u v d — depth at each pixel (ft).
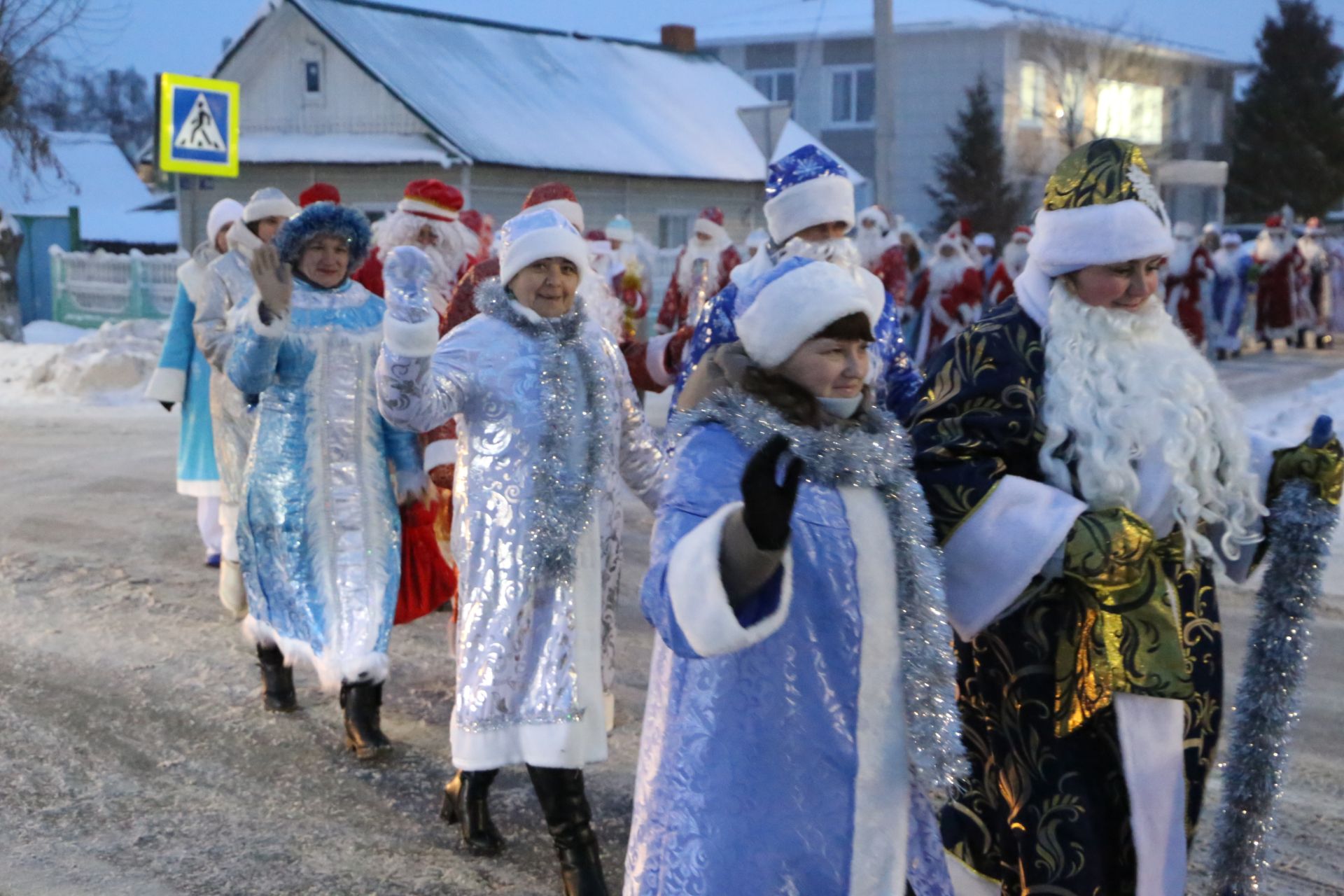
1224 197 146.92
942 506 9.11
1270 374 58.23
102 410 46.55
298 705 17.89
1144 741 9.14
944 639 8.41
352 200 81.41
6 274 67.77
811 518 8.24
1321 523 9.82
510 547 12.32
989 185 118.01
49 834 14.16
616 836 14.07
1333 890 12.68
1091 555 8.84
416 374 11.91
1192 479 9.35
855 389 8.47
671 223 90.43
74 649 20.34
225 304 19.36
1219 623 9.90
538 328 12.76
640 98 97.09
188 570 24.99
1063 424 9.25
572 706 12.19
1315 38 161.79
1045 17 126.93
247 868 13.39
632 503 30.99
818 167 14.96
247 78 84.12
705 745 8.25
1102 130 130.00
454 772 15.85
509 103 84.79
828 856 8.22
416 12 89.15
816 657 8.23
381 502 15.93
